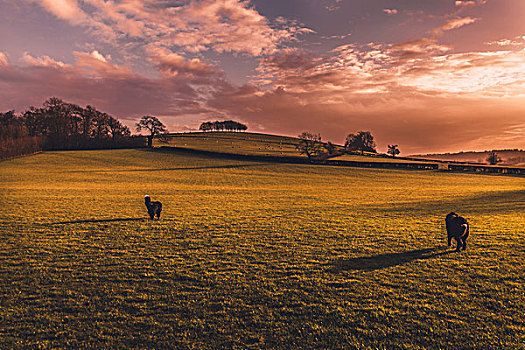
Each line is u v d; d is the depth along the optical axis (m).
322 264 13.06
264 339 7.95
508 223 20.58
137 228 19.25
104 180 51.75
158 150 105.94
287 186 51.75
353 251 14.80
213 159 91.56
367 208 27.81
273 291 10.53
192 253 14.52
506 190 45.44
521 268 12.25
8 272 12.02
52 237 16.89
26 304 9.60
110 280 11.40
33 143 95.50
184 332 8.23
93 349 7.58
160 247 15.41
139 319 8.81
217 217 23.06
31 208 25.11
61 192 35.75
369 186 53.53
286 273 12.08
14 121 111.31
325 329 8.33
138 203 29.36
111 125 118.81
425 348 7.56
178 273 12.06
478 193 40.94
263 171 73.38
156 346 7.69
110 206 27.22
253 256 14.07
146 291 10.55
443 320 8.68
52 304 9.61
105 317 8.91
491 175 72.69
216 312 9.19
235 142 154.75
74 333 8.18
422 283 11.02
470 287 10.66
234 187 47.88
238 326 8.52
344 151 126.56
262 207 28.16
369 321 8.70
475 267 12.43
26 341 7.81
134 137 117.69
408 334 8.08
